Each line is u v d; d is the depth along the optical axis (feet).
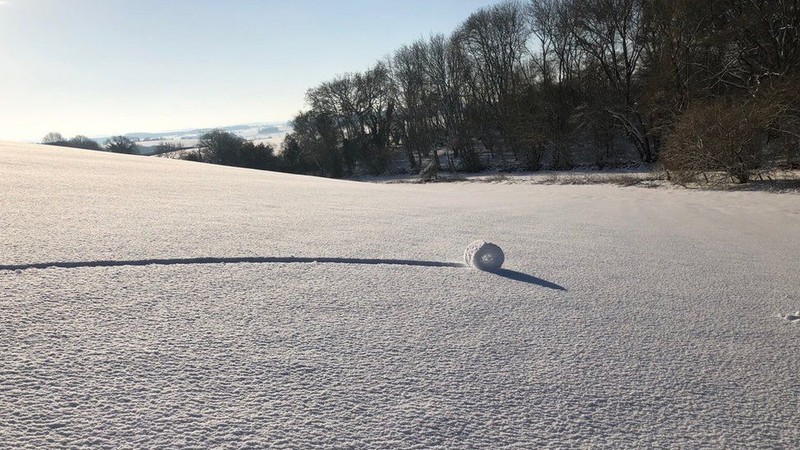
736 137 60.54
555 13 125.18
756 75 77.25
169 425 5.60
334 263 13.09
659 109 86.69
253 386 6.59
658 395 7.09
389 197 37.58
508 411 6.45
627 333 9.39
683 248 20.27
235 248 13.71
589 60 118.21
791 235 26.48
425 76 151.84
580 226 26.22
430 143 152.35
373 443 5.62
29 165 33.83
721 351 8.79
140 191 25.53
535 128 119.03
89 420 5.56
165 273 10.91
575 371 7.66
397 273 12.59
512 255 16.34
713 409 6.80
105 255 11.71
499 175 112.98
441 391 6.84
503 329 9.20
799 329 10.09
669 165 69.31
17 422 5.37
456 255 15.16
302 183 46.39
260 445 5.42
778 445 6.04
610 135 113.09
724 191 58.95
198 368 6.93
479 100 142.72
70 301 8.77
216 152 196.24
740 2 84.12
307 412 6.11
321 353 7.72
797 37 75.05
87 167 37.42
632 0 104.94
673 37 87.04
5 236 12.59
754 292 13.05
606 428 6.21
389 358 7.72
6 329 7.44
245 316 8.92
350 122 174.60
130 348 7.31
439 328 9.05
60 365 6.63
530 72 133.49
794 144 60.29
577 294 11.79
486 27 136.56
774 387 7.50
